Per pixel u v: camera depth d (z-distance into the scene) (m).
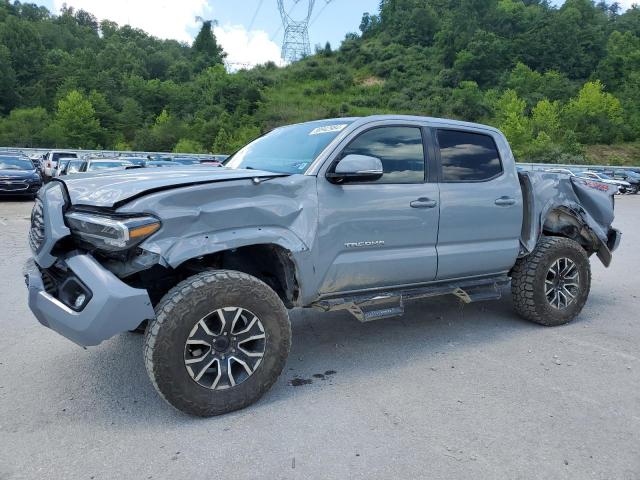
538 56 131.62
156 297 3.58
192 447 2.85
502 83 117.81
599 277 7.62
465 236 4.43
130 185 3.12
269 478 2.58
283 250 3.50
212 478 2.58
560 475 2.63
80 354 4.20
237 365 3.34
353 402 3.42
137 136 80.44
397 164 4.09
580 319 5.41
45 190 3.42
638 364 4.15
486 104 101.12
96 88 103.38
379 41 159.50
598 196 5.55
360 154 3.90
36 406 3.32
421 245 4.18
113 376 3.79
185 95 103.94
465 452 2.83
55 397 3.45
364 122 3.99
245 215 3.27
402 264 4.05
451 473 2.63
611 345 4.60
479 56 120.88
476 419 3.20
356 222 3.78
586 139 88.12
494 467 2.69
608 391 3.63
